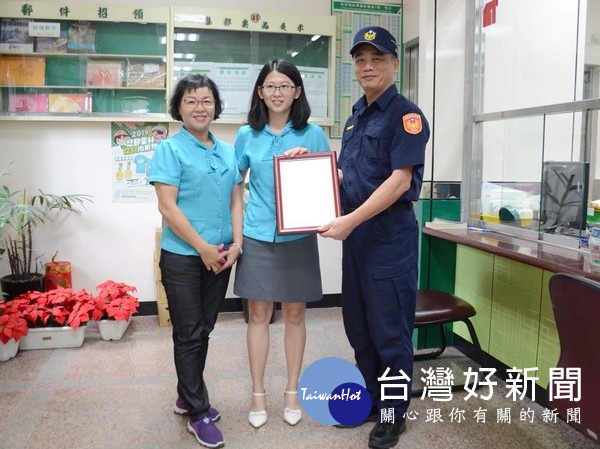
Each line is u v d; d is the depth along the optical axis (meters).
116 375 2.61
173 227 1.88
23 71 3.26
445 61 2.89
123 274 3.56
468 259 2.88
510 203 2.68
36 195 3.37
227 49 3.48
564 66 3.00
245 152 2.04
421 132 1.83
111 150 3.46
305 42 3.59
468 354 2.94
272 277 2.02
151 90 3.44
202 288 2.04
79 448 1.95
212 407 2.24
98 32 3.31
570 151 2.79
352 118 2.07
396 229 1.93
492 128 2.93
